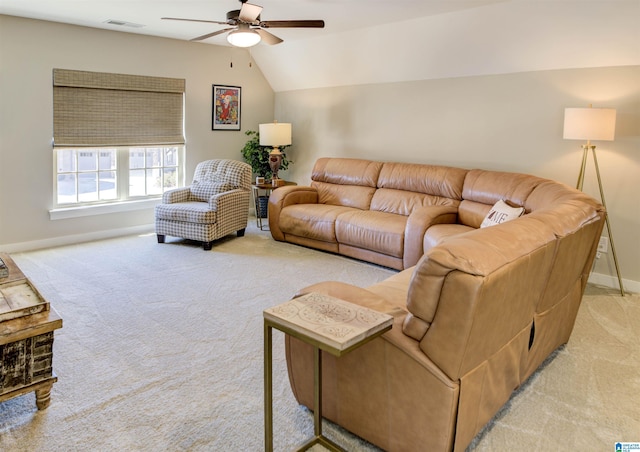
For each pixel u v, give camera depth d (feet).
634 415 7.29
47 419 6.93
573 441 6.66
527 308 6.67
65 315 10.61
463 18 13.98
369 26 16.01
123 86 17.37
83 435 6.61
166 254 15.67
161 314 10.78
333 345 4.99
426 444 5.76
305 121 21.16
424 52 15.79
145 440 6.53
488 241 5.66
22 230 15.75
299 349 7.04
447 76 15.97
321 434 6.56
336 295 6.73
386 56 16.88
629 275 12.93
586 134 11.78
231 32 12.09
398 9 13.82
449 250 5.26
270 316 5.66
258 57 21.02
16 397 7.44
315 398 6.43
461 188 14.84
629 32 11.69
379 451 6.44
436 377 5.50
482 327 5.38
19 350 6.74
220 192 17.58
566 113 12.22
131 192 18.53
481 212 13.64
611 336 10.07
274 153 19.47
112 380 8.02
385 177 16.89
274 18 14.94
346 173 18.06
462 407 5.63
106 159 17.65
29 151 15.56
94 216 17.33
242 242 17.53
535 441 6.65
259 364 8.67
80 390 7.70
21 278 8.30
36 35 15.21
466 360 5.44
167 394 7.65
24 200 15.67
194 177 18.79
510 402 7.60
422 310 5.47
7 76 14.84
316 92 20.40
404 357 5.73
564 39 12.75
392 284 8.46
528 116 14.26
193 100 19.53
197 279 13.23
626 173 12.66
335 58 18.39
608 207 13.05
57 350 9.00
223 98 20.49
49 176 16.08
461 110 15.80
